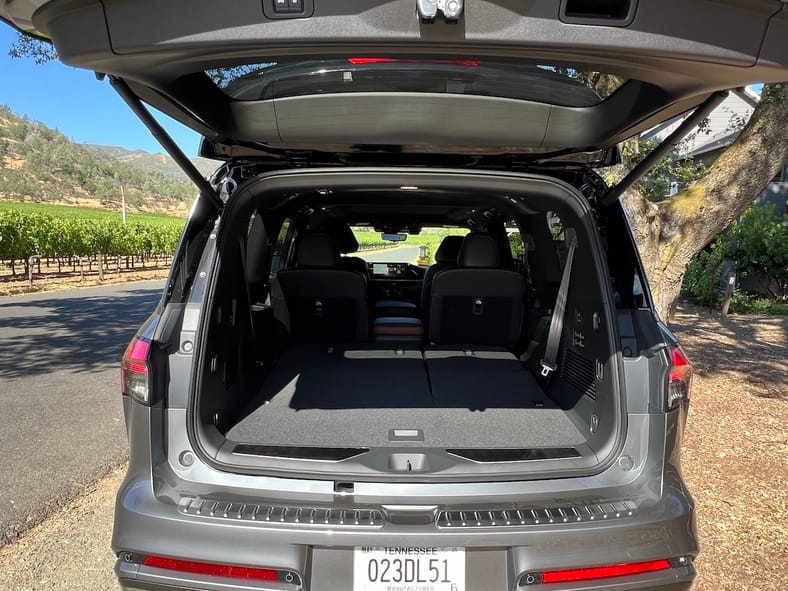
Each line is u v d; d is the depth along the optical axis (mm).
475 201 3496
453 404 2631
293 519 1634
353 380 2955
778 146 4867
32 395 5410
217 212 2100
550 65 1455
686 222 5168
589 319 2264
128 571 1660
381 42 1214
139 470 1780
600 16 1211
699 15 1224
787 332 8430
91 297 15148
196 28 1216
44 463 3789
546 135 2158
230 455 1835
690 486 3369
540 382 2947
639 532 1671
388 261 5844
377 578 1621
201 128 2061
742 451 3869
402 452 1914
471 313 3377
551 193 2184
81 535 2887
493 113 2105
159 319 1886
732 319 9922
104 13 1241
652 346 1921
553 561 1615
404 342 3742
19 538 2857
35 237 19547
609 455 1852
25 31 1609
